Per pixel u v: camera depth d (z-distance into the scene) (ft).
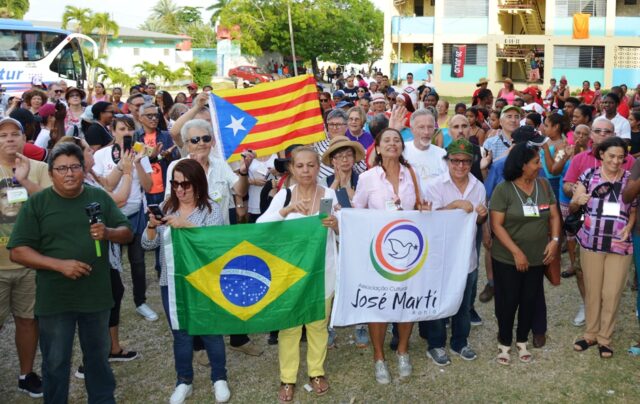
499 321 17.28
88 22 151.02
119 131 19.83
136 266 20.70
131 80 132.77
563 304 21.84
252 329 14.98
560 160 23.44
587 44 114.42
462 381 16.53
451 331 18.99
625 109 42.14
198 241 14.71
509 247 16.38
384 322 16.12
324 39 150.20
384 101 30.07
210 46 240.53
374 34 173.27
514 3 117.70
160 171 23.48
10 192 14.97
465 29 119.75
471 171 19.24
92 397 14.39
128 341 19.36
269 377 16.96
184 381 15.64
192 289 14.79
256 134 20.33
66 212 13.38
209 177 17.69
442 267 16.25
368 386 16.35
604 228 17.24
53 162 13.05
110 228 13.71
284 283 15.06
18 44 76.54
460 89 121.70
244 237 14.82
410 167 16.35
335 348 18.78
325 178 19.47
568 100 33.42
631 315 20.86
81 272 13.14
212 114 20.21
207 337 15.46
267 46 157.48
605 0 112.98
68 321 13.56
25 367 16.06
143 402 15.81
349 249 15.55
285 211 15.08
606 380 16.48
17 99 36.91
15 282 15.35
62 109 25.13
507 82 51.75
